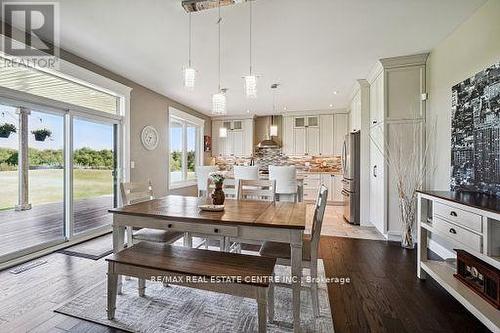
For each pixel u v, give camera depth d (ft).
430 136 10.52
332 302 6.62
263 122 24.89
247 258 5.68
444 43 9.43
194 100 18.34
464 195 6.93
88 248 10.37
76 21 8.05
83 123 11.70
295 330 5.29
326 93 16.80
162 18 7.86
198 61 11.26
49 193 10.62
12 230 11.34
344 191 16.28
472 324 5.74
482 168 7.23
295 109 22.04
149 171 15.47
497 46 6.80
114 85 12.53
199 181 15.24
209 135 24.72
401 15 7.77
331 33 8.85
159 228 6.38
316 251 6.04
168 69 12.19
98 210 12.89
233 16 7.75
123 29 8.52
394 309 6.31
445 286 6.43
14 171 9.84
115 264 5.61
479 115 7.36
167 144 17.31
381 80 11.68
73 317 5.88
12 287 7.21
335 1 7.03
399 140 11.21
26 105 9.43
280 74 13.08
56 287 7.22
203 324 5.69
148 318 5.87
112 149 13.21
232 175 16.63
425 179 10.67
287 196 13.57
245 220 5.80
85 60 10.95
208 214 6.42
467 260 6.31
